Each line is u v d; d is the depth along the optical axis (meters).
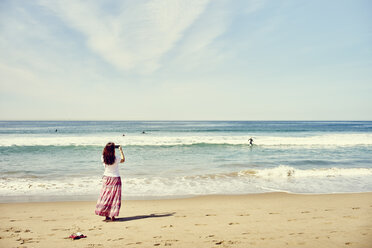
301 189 8.54
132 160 14.91
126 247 3.68
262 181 9.70
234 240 3.96
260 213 5.73
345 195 7.71
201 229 4.56
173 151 19.00
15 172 11.20
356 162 14.34
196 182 9.51
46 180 9.61
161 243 3.84
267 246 3.68
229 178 10.21
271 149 20.28
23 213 5.79
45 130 50.44
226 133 41.62
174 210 6.06
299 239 3.98
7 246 3.75
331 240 3.92
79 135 35.34
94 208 6.28
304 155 17.00
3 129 54.78
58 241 3.96
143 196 7.61
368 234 4.21
